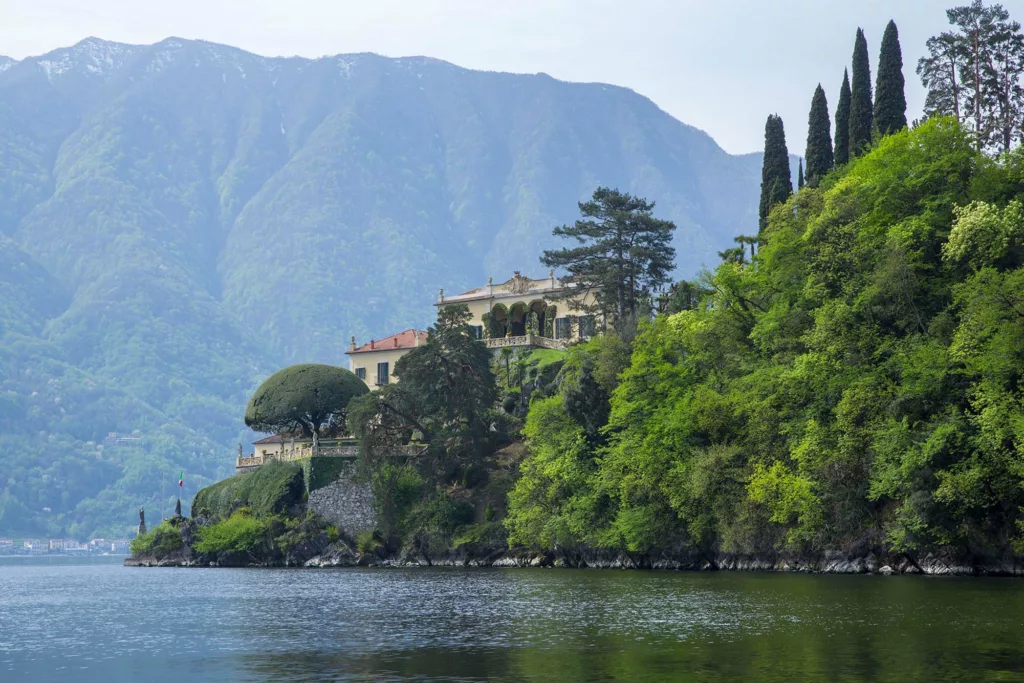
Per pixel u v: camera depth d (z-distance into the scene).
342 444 133.50
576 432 108.06
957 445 72.88
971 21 121.88
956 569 76.19
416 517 123.38
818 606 57.81
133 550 164.50
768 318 92.81
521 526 111.19
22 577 142.50
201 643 50.91
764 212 124.62
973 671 37.69
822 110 122.19
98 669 43.50
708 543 95.19
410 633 52.16
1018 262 78.12
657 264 136.75
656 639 47.50
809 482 80.19
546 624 54.41
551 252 142.75
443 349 127.69
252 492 137.88
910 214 87.06
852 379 81.31
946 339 77.62
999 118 119.62
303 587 88.12
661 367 100.19
